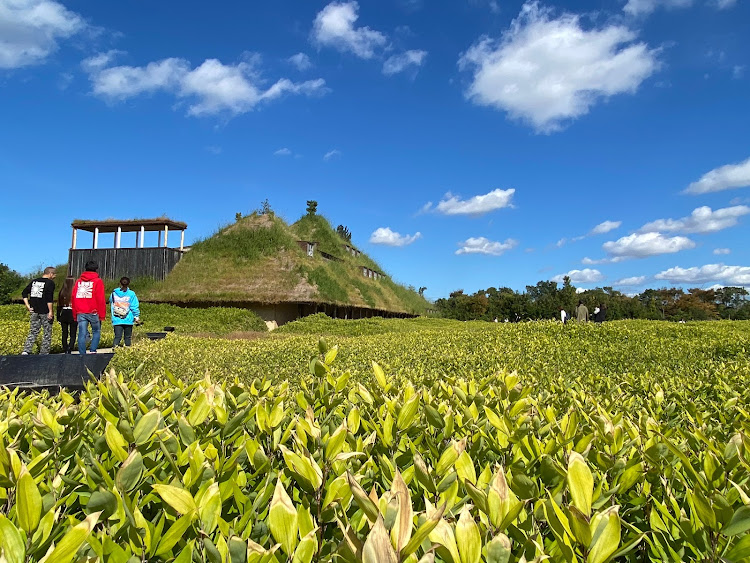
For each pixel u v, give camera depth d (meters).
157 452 1.68
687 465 1.46
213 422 2.00
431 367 5.85
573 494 1.12
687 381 3.81
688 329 10.53
